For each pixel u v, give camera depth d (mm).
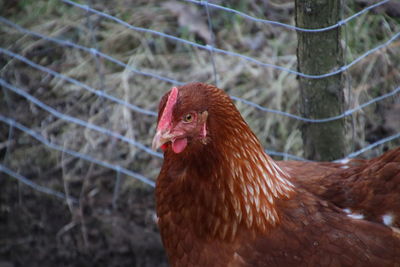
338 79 4387
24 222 5848
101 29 6613
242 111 5848
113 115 5977
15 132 6160
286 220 3400
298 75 4570
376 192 3502
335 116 4527
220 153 3182
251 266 3393
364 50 5836
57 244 5707
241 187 3270
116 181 5805
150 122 5945
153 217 5578
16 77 6414
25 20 6824
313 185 3662
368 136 5609
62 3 6902
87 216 5719
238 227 3352
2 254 5773
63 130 6066
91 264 5598
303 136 4777
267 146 5688
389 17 5992
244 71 6086
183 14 6508
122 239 5582
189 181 3305
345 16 5852
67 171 5895
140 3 6789
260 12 6469
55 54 6551
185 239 3469
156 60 6281
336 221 3393
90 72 6312
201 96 3090
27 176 5941
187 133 3096
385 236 3348
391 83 5754
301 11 4176
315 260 3328
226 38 6363
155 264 5488
